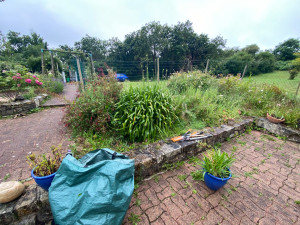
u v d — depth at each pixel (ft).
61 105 15.26
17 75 15.79
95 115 8.13
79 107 8.28
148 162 5.96
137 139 7.61
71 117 8.30
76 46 84.74
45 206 4.14
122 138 7.54
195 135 8.04
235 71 46.96
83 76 17.57
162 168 6.63
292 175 6.71
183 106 10.02
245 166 7.23
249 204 5.16
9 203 3.85
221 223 4.46
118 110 7.98
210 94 12.69
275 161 7.70
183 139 7.61
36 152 6.82
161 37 67.62
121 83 9.73
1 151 6.91
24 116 12.16
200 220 4.54
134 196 5.32
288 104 13.47
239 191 5.72
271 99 14.24
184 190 5.65
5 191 3.72
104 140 7.27
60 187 3.62
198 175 6.33
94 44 82.33
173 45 69.15
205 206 5.01
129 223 4.36
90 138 7.34
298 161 7.73
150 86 9.31
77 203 3.24
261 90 14.35
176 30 67.56
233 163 7.44
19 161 6.16
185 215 4.68
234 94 14.30
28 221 4.00
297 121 10.33
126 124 7.32
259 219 4.63
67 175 3.72
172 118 8.61
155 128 7.41
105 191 3.36
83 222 3.08
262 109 12.94
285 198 5.46
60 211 3.22
